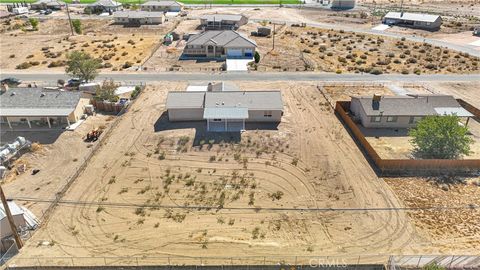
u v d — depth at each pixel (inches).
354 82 2999.5
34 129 2290.8
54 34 4456.2
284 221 1557.6
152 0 6092.5
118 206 1643.7
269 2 6658.5
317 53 3698.3
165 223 1544.0
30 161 1980.8
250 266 1325.0
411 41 4087.1
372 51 3762.3
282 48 3853.3
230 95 2356.1
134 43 4035.4
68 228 1524.4
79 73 2800.2
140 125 2316.7
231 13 5600.4
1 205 1536.7
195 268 1327.5
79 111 2409.0
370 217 1579.7
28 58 3590.1
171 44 3996.1
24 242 1455.5
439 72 3203.7
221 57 3570.4
